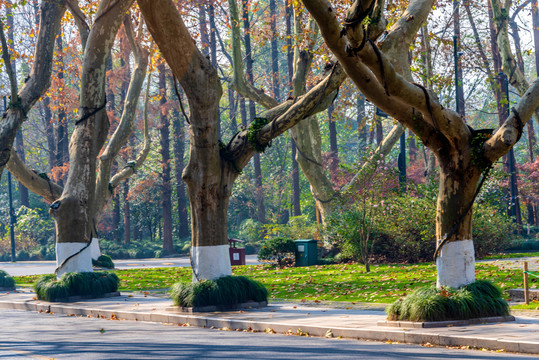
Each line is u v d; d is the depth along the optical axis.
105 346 10.38
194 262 15.42
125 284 23.11
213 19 52.66
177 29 14.52
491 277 17.17
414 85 11.14
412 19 14.04
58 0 25.09
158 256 54.31
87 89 20.42
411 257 25.44
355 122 75.06
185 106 61.62
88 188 20.17
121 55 44.12
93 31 20.50
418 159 53.59
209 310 14.53
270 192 63.62
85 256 19.86
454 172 11.90
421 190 26.23
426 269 20.67
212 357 8.91
